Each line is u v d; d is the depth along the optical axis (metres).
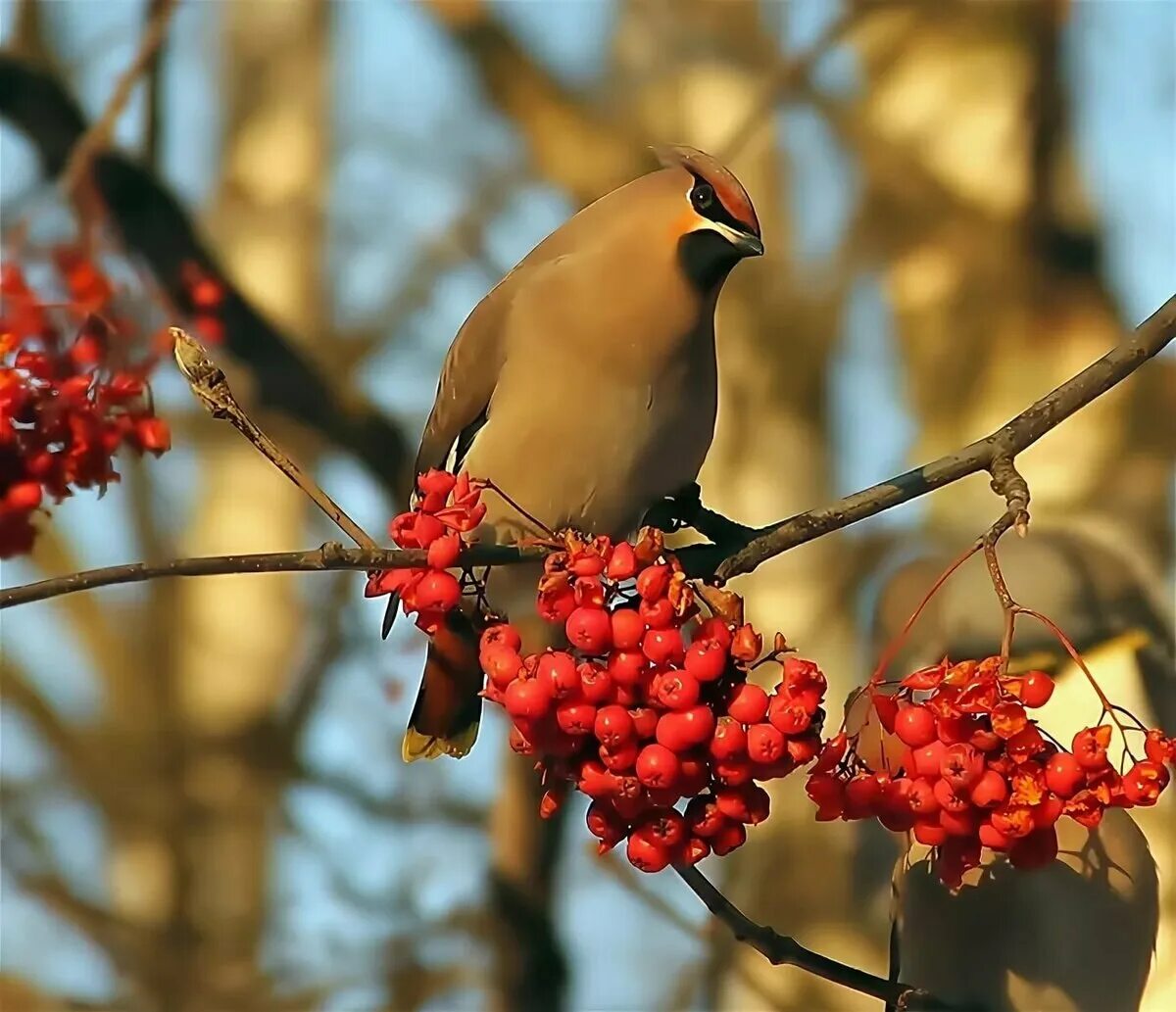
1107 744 5.64
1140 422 12.91
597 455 8.05
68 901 16.14
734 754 5.71
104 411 7.28
